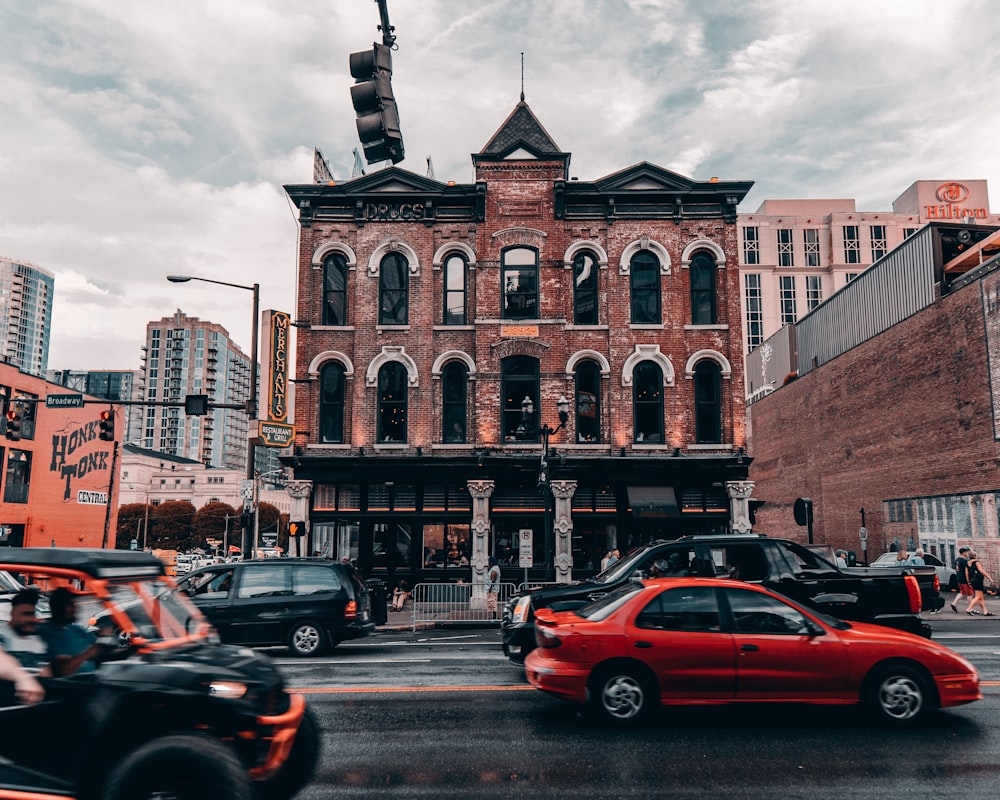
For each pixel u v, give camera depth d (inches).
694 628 315.6
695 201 984.3
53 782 183.8
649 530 938.1
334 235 984.9
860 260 3922.2
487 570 909.8
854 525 1461.6
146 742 182.1
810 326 1669.5
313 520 936.9
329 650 526.6
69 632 197.0
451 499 941.8
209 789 174.6
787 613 319.3
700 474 933.8
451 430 961.5
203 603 520.1
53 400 833.5
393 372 970.7
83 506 1787.6
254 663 212.1
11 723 185.2
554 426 943.0
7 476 1557.6
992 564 1059.9
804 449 1688.0
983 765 262.2
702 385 969.5
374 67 629.9
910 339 1279.5
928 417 1224.8
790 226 4013.3
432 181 978.7
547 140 995.3
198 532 4456.2
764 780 247.4
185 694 186.9
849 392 1487.5
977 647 522.3
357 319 967.0
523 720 323.9
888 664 312.8
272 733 193.2
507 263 976.9
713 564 428.8
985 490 1074.7
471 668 456.4
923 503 1234.6
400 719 325.4
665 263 971.9
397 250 980.6
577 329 964.0
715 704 310.3
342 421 968.3
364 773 254.4
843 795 233.5
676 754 275.6
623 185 984.9
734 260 974.4
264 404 912.9
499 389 948.0
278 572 534.6
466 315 983.6
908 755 273.7
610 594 348.8
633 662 313.0
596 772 255.6
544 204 976.3
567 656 315.3
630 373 952.9
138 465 5674.2
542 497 936.9
